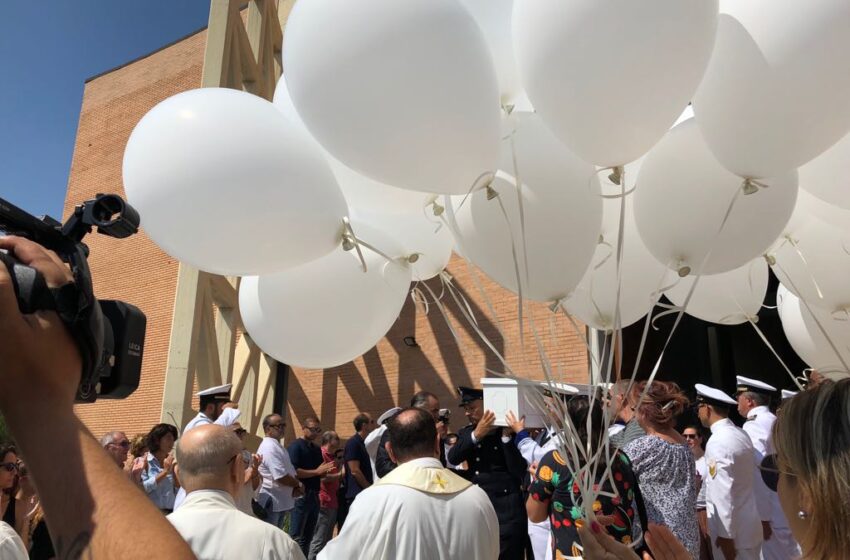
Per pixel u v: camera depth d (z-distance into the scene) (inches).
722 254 89.5
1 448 138.2
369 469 254.8
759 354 386.3
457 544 84.2
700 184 87.1
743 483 136.1
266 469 232.5
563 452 79.7
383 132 76.3
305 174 84.9
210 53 282.7
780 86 69.4
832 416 36.7
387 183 84.3
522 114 93.4
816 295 111.7
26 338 24.1
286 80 80.0
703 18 67.4
